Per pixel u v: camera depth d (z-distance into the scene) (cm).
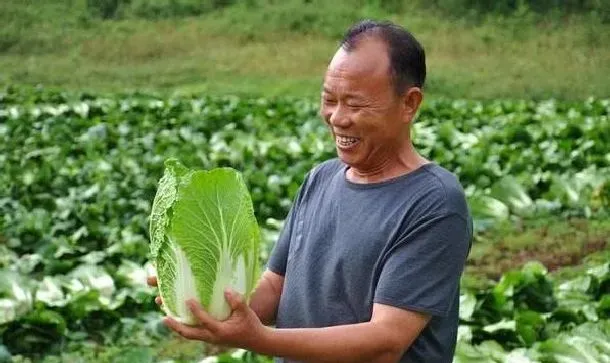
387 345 430
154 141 2153
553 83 4091
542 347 883
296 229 483
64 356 1018
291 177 1678
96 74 4434
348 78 436
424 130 2266
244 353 886
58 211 1572
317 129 2348
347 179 467
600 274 1127
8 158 1998
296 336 425
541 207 1598
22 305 1052
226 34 4828
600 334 931
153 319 1104
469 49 4544
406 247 438
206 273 420
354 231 450
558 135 2186
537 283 1082
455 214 439
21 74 4406
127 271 1196
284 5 5056
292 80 4219
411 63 440
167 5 5112
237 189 427
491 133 2216
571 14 4816
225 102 2898
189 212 417
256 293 500
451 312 459
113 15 5109
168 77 4372
